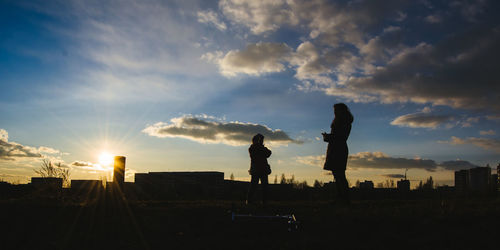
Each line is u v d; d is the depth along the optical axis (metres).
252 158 10.80
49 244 7.41
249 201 10.84
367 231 7.21
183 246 7.13
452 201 9.87
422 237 6.78
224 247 6.99
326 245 6.72
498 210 7.74
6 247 7.34
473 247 6.25
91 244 7.36
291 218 7.73
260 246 6.96
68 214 9.08
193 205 10.33
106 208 9.59
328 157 9.82
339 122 9.79
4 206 9.46
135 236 7.72
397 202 10.66
